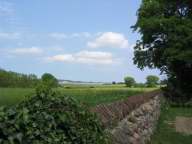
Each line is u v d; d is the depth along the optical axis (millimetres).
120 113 13148
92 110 9352
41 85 8320
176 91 61062
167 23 64438
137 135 15898
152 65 67688
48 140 6652
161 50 66000
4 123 5746
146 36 67062
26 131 6164
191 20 64812
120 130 12133
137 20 68688
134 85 75000
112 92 30469
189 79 62750
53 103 7707
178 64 63344
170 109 48781
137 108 18188
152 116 25750
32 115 6766
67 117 7684
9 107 6359
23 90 10195
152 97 29812
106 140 9375
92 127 8742
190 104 55750
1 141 5535
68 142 7434
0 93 9039
